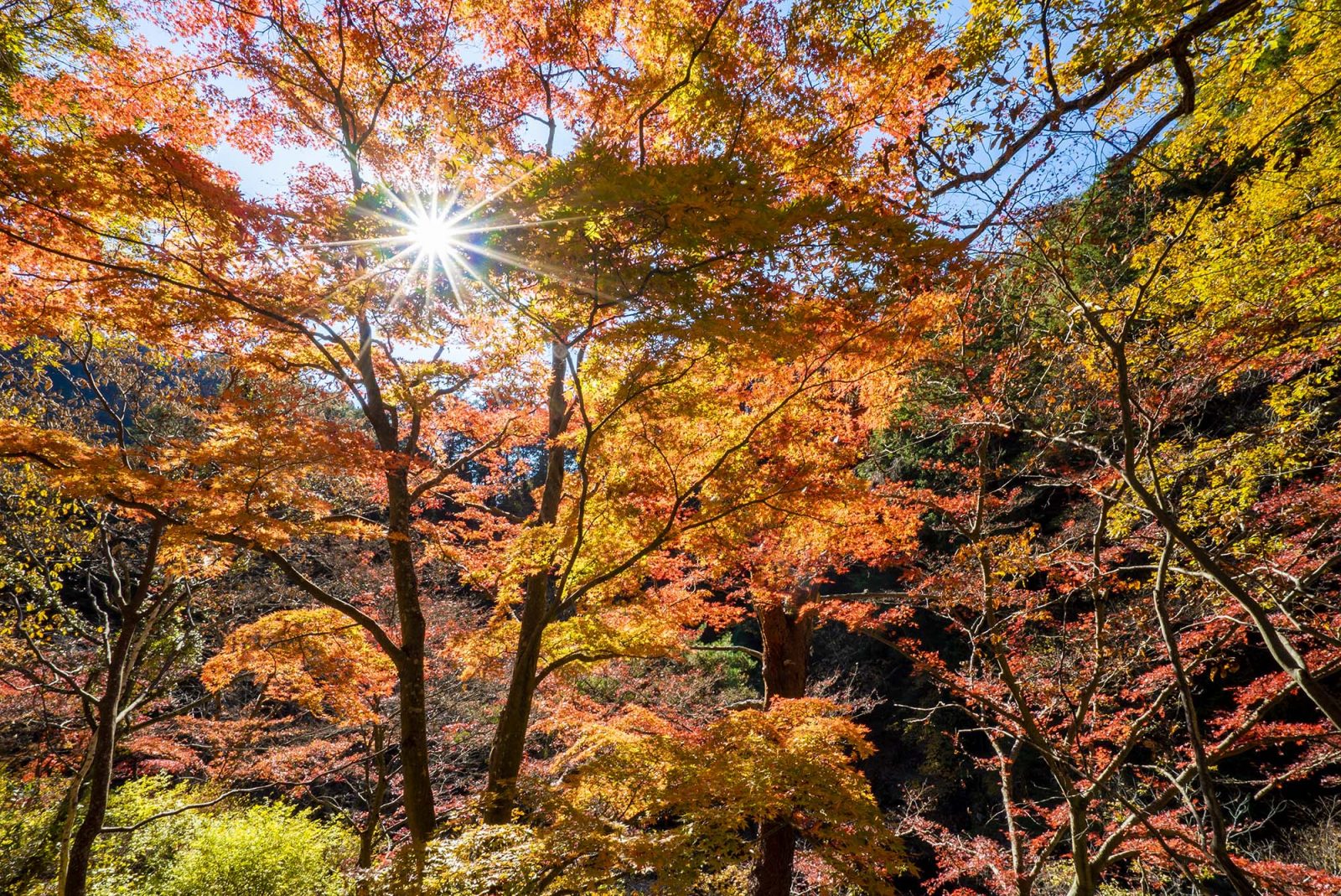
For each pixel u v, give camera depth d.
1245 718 5.65
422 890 3.94
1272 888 4.27
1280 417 6.69
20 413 8.75
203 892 8.27
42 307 4.90
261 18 5.98
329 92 6.60
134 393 8.79
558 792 5.24
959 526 7.27
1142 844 5.64
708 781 4.79
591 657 6.16
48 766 10.79
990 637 6.14
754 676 15.62
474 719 11.70
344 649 7.08
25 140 5.23
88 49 6.30
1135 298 5.39
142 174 4.01
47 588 9.06
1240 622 5.27
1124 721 6.40
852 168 5.21
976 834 12.54
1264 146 5.83
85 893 7.94
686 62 5.89
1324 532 5.55
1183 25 3.96
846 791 4.75
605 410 5.61
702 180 3.56
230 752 10.30
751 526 5.60
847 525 5.89
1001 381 6.63
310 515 9.94
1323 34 5.38
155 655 10.17
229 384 7.11
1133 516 6.36
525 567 6.15
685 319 4.10
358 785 12.20
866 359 5.16
